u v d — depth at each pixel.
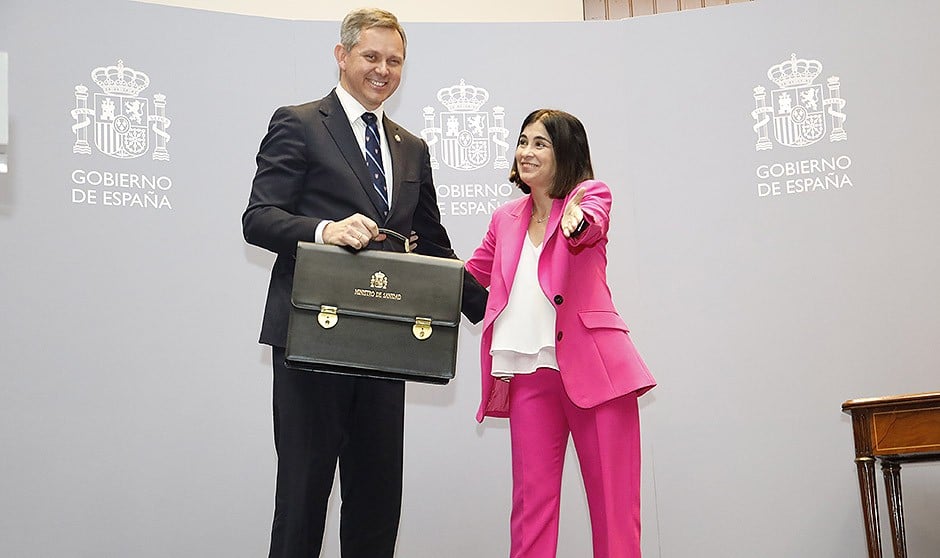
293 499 2.45
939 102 4.01
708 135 4.14
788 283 4.00
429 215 2.88
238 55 4.04
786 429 3.92
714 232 4.08
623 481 2.66
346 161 2.64
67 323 3.64
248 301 3.92
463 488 3.97
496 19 5.04
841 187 4.02
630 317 4.05
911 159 4.00
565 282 2.69
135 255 3.78
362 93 2.75
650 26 4.25
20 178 3.65
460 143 4.16
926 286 3.92
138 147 3.84
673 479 3.94
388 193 2.72
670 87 4.19
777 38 4.15
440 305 2.50
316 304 2.43
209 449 3.78
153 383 3.73
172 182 3.87
